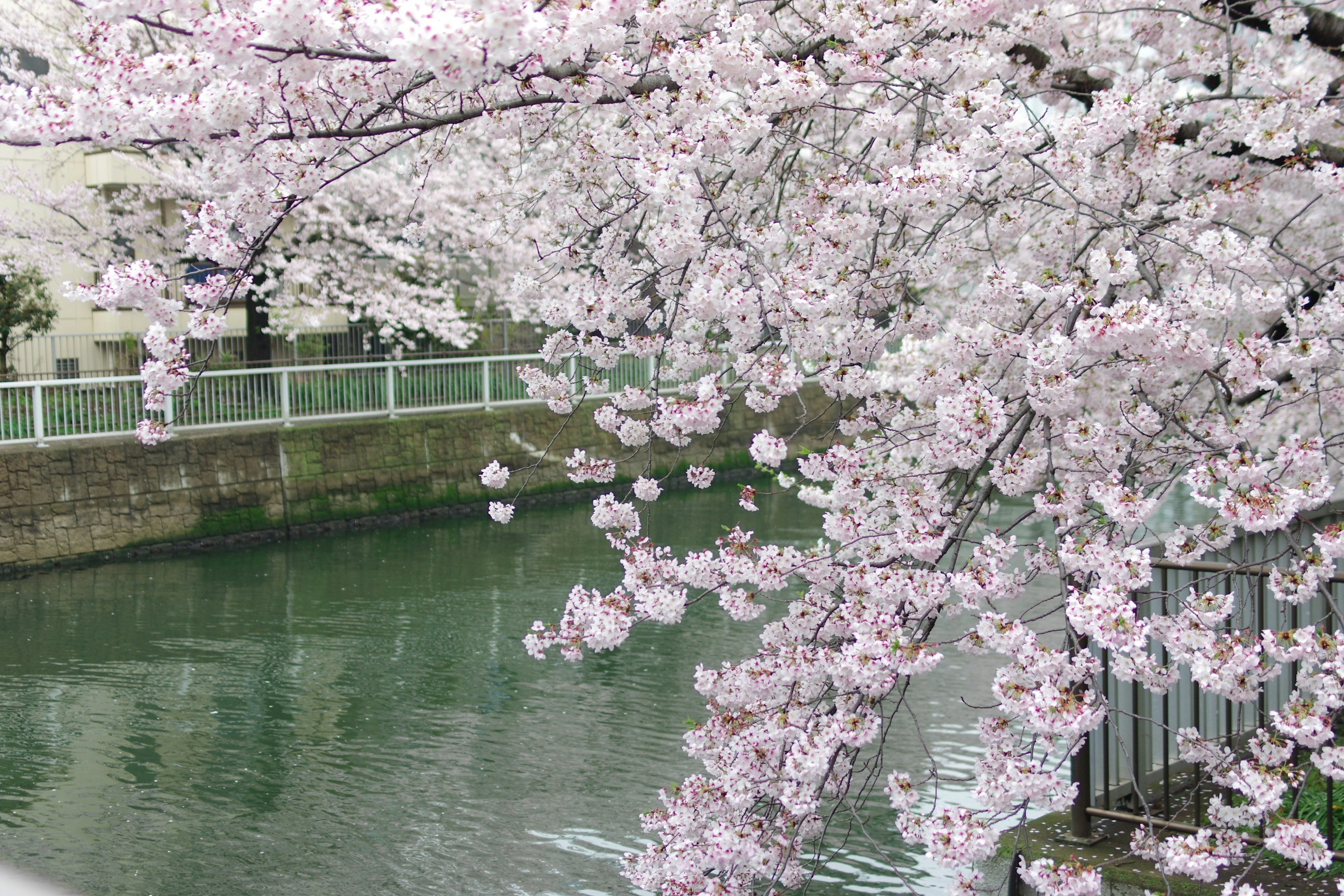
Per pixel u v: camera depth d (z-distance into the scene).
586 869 6.22
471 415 19.92
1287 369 4.61
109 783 7.49
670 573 4.27
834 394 4.80
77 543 15.13
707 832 3.95
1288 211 6.76
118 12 3.16
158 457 16.00
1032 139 4.25
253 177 4.05
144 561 15.53
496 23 2.78
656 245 3.95
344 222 18.70
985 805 3.55
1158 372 3.99
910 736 8.11
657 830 4.73
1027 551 4.42
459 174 19.36
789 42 5.42
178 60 3.32
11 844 6.50
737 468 23.25
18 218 17.69
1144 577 3.38
